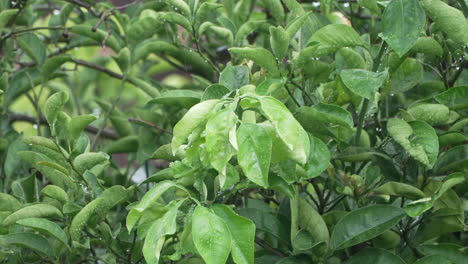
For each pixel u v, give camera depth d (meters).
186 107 1.22
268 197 1.37
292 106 1.25
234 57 1.40
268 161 0.92
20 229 1.27
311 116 1.13
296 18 1.18
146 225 1.09
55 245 1.23
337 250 1.17
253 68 1.36
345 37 1.15
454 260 1.17
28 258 1.30
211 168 1.06
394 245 1.20
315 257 1.14
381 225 1.13
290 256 1.16
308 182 1.26
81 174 1.22
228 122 0.92
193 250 1.03
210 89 1.14
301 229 1.16
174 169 1.05
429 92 1.39
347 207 1.29
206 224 0.92
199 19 1.37
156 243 0.94
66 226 1.24
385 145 1.21
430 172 1.20
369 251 1.14
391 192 1.15
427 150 1.13
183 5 1.34
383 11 1.15
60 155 1.21
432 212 1.18
